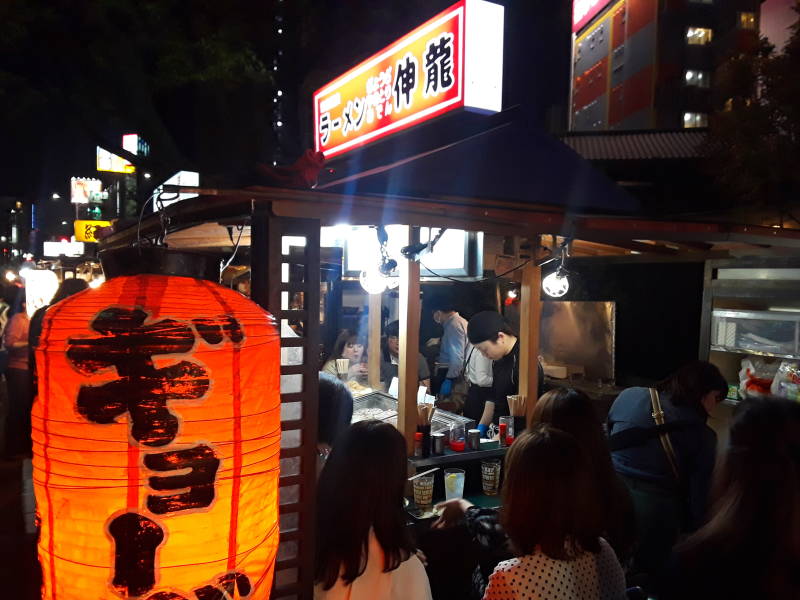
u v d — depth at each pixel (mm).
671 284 7363
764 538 1596
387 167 3645
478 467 4254
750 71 10070
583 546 2002
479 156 3770
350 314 7836
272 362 1678
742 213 10609
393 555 2141
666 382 3516
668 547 3201
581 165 4082
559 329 8633
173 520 1427
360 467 2145
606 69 31516
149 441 1408
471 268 4168
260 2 9672
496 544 2627
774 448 1670
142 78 9773
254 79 9797
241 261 4465
